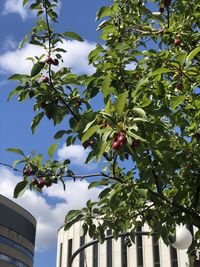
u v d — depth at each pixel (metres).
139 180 7.12
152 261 68.25
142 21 8.34
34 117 7.34
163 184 7.29
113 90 7.45
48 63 7.31
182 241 9.95
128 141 4.95
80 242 79.38
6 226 102.69
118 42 8.18
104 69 7.61
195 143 7.45
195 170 7.46
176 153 7.35
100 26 8.08
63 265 81.38
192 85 7.02
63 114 7.37
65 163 7.80
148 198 7.29
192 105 7.32
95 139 6.17
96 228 8.01
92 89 7.47
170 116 7.73
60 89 7.39
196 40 7.93
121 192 7.29
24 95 7.27
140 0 8.09
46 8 7.69
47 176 7.65
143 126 6.11
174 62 6.92
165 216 8.18
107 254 74.56
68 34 7.35
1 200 102.25
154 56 7.70
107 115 5.05
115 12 8.04
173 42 8.14
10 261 102.06
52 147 7.30
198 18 8.05
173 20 8.32
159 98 7.48
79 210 7.91
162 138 7.23
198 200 7.65
